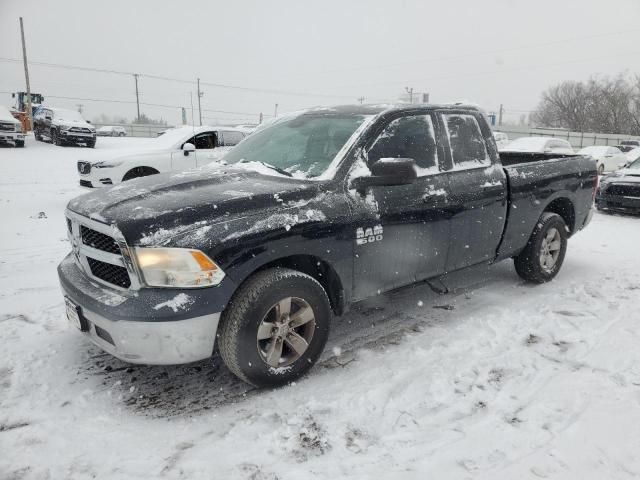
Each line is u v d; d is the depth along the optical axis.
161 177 3.51
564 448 2.45
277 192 3.06
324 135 3.69
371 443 2.53
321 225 3.10
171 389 3.08
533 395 2.93
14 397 2.96
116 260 2.75
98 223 2.82
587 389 2.98
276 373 3.01
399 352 3.53
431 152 3.87
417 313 4.27
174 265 2.64
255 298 2.85
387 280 3.58
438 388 3.03
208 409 2.86
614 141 50.19
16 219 8.38
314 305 3.11
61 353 3.51
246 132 11.05
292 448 2.50
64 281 3.11
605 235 7.64
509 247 4.54
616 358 3.36
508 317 4.12
